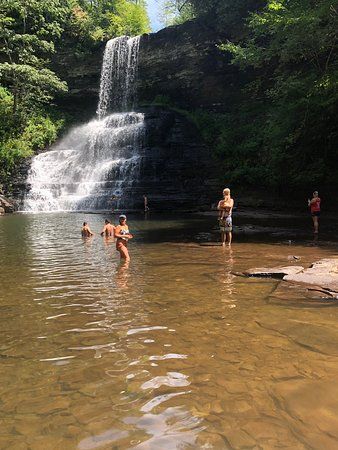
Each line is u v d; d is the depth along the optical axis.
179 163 32.09
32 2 39.53
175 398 2.99
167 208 27.38
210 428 2.60
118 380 3.30
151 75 42.19
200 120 37.03
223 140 33.19
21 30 43.47
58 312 5.19
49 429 2.63
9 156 33.31
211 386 3.15
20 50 38.94
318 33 19.55
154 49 41.22
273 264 8.16
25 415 2.81
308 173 24.11
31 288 6.53
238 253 9.75
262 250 10.19
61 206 29.33
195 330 4.42
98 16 49.84
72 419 2.75
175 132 35.03
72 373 3.44
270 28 23.38
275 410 2.78
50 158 34.72
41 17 40.88
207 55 38.75
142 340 4.16
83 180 33.31
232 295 5.85
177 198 28.00
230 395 3.01
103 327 4.59
